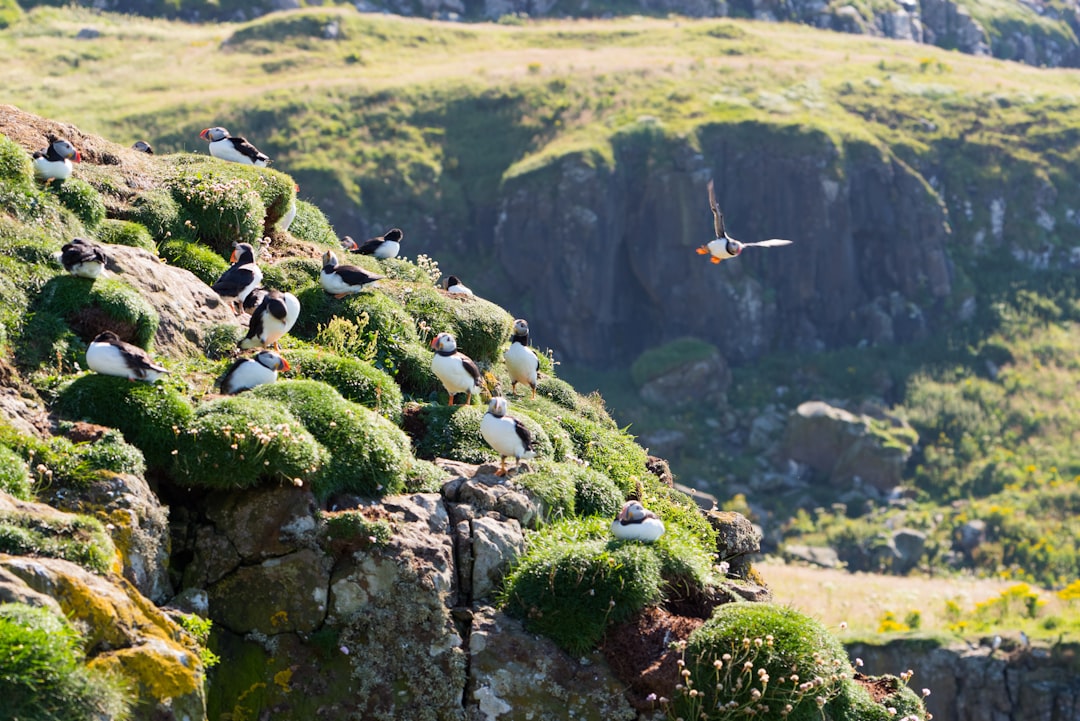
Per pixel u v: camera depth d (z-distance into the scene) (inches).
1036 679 1737.2
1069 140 5123.0
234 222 1092.5
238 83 4845.0
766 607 738.8
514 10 6535.4
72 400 722.8
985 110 5255.9
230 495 720.3
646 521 780.0
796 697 692.1
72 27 5226.4
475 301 1146.7
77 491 649.6
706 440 3924.7
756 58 5575.8
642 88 5022.1
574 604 730.8
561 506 834.2
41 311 791.7
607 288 4562.0
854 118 5044.3
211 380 834.2
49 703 511.5
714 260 918.4
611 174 4547.2
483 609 733.9
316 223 1332.4
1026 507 3289.9
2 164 883.4
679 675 704.4
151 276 897.5
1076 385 4158.5
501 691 701.9
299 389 794.8
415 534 739.4
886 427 3782.0
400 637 703.1
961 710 1748.3
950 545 3125.0
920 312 4658.0
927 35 7396.7
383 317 1010.7
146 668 564.7
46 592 557.6
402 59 5369.1
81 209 951.0
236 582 697.6
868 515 3376.0
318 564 705.6
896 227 4751.5
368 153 4574.3
